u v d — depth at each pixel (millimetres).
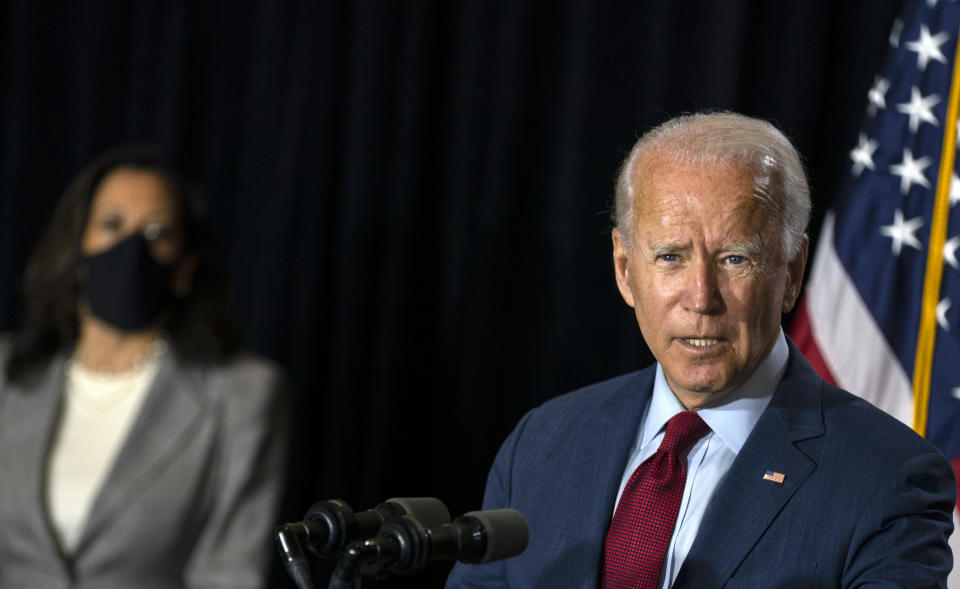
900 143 7848
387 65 9609
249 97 10195
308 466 9844
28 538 7277
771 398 4859
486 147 9469
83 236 7945
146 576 7289
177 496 7434
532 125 9492
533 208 9484
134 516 7293
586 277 9227
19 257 10555
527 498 5312
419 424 9734
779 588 4332
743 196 4457
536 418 5707
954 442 7383
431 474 9695
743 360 4539
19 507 7301
